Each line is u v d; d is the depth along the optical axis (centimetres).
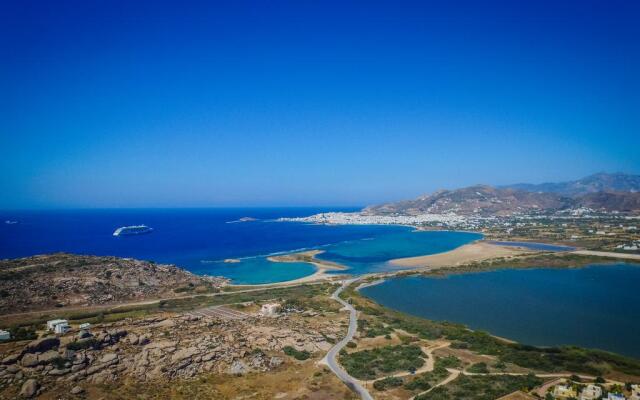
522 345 10644
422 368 8875
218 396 7288
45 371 7275
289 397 7406
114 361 7894
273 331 10888
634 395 7181
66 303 14600
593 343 11338
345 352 9869
